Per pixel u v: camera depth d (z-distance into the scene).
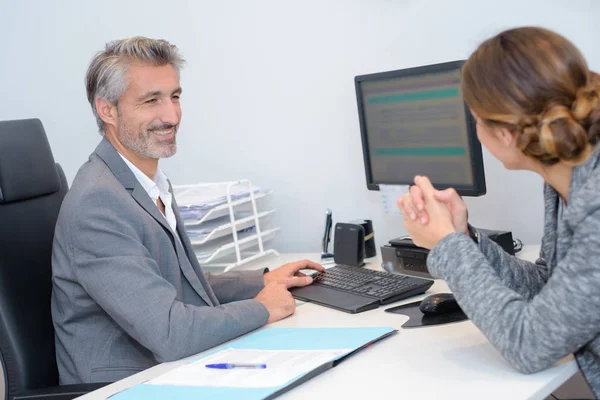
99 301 1.46
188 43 2.54
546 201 1.22
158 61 1.66
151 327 1.39
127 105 1.65
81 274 1.47
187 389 1.14
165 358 1.38
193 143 2.61
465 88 1.13
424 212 1.22
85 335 1.56
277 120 2.43
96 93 1.67
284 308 1.58
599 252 0.98
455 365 1.14
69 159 2.84
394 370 1.15
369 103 2.01
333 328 1.41
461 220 1.29
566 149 1.03
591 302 0.99
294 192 2.45
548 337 1.02
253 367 1.20
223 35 2.47
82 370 1.54
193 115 2.59
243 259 2.22
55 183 1.80
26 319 1.59
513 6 1.92
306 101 2.36
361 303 1.58
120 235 1.47
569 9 1.84
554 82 1.02
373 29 2.17
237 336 1.46
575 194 1.04
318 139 2.36
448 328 1.34
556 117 1.02
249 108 2.47
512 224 2.05
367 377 1.13
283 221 2.48
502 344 1.07
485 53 1.10
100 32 2.70
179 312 1.41
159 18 2.58
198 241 2.09
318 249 2.43
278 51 2.37
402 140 1.93
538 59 1.04
